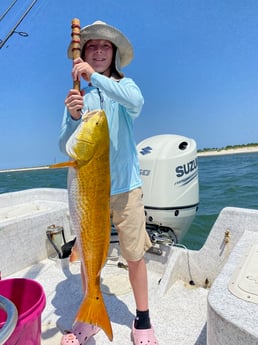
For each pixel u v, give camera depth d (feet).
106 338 7.18
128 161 6.77
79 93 5.75
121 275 10.05
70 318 8.02
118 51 7.11
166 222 10.22
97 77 5.60
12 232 10.45
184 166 10.37
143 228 6.97
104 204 5.63
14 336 4.92
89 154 5.41
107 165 5.63
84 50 6.89
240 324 3.93
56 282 9.90
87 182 5.50
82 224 5.65
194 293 8.84
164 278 9.04
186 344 6.90
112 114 6.65
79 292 9.25
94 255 5.65
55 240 11.53
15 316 3.85
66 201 13.73
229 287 4.82
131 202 6.74
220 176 61.72
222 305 4.34
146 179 10.29
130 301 8.68
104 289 9.25
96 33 6.60
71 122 5.96
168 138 10.96
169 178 10.14
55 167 5.45
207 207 32.14
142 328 6.82
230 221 8.69
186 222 10.63
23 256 10.82
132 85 6.24
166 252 9.94
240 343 3.89
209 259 9.03
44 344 7.04
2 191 65.31
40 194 14.49
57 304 8.68
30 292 6.11
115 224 6.93
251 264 5.59
